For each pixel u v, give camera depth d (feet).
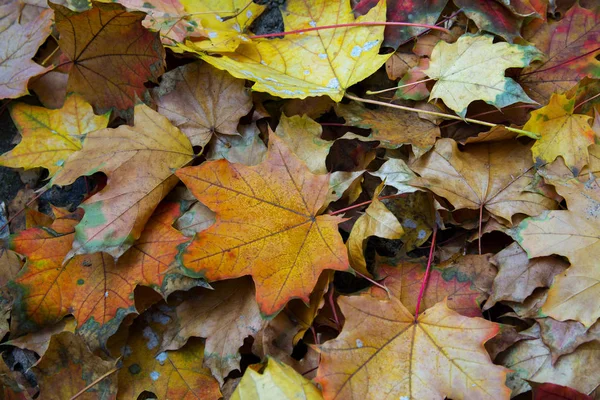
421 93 2.36
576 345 2.12
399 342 2.09
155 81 2.31
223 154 2.29
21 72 2.27
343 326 2.08
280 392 2.06
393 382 2.06
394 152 2.34
